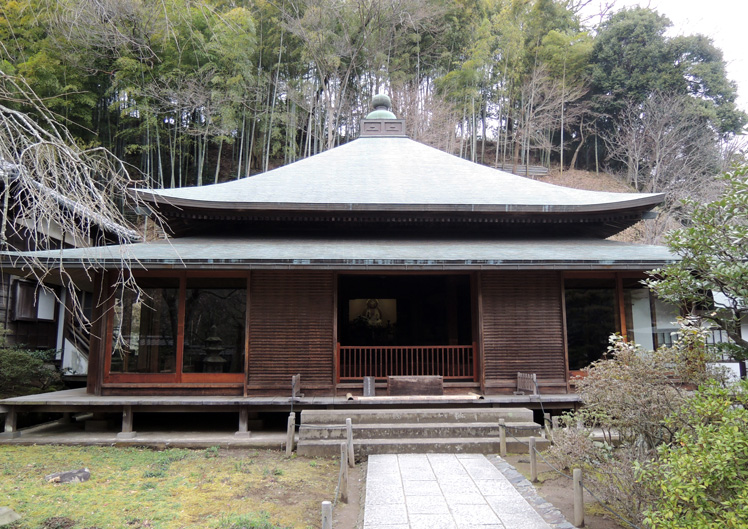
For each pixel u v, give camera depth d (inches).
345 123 1210.6
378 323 476.7
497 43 1267.2
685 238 186.7
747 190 173.3
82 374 519.2
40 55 575.8
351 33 1047.0
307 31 969.5
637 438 197.0
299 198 383.9
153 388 323.9
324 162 499.8
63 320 554.6
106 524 178.7
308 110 1023.0
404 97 1084.5
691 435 154.5
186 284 335.3
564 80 1302.9
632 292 357.4
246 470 246.8
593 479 202.5
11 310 469.4
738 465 128.0
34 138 164.9
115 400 308.7
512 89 1293.1
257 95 973.8
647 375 190.2
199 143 894.4
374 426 288.0
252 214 379.6
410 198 393.1
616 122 1346.0
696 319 211.9
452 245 377.7
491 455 269.4
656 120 1178.6
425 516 187.2
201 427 338.6
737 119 1250.0
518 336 345.7
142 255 304.2
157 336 329.4
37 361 416.8
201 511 193.6
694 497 129.6
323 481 234.8
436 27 1139.9
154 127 885.8
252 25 844.6
